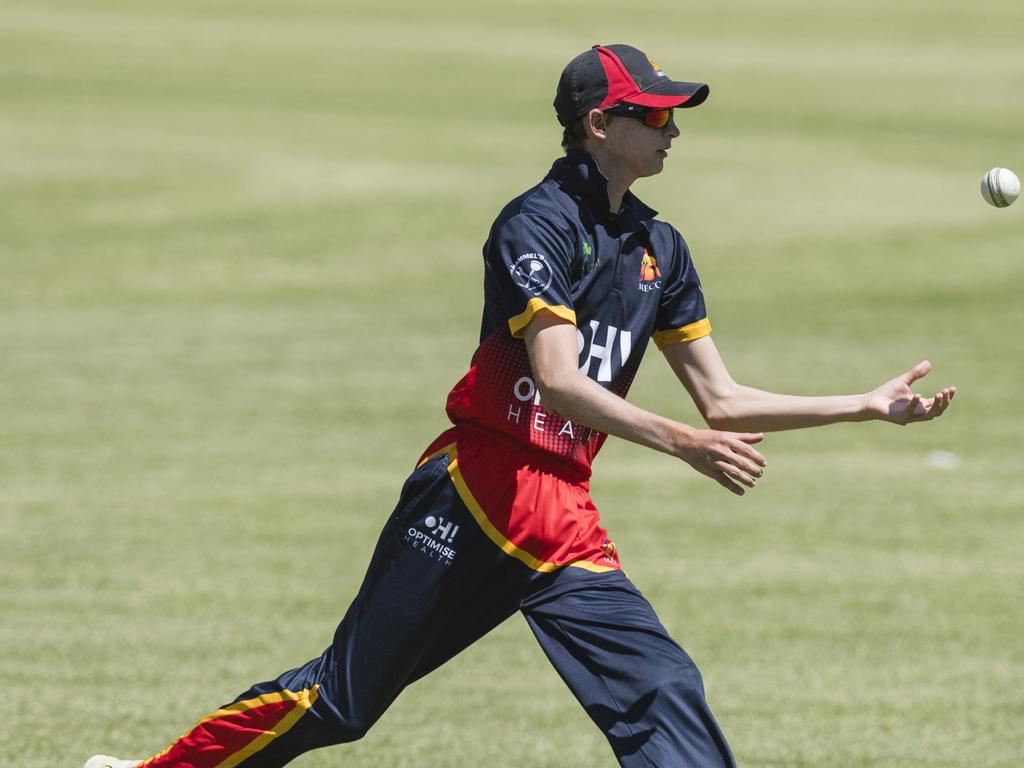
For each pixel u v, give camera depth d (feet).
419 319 222.89
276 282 247.50
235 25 608.60
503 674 89.04
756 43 595.88
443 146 367.86
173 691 82.89
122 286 241.55
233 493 133.18
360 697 54.34
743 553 116.78
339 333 212.23
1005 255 263.08
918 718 80.02
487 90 464.24
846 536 122.42
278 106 421.59
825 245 273.95
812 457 151.94
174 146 358.02
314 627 96.43
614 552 55.06
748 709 81.51
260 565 111.34
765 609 102.06
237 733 55.31
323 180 325.83
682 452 48.67
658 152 54.34
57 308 225.76
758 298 237.25
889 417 54.95
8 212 291.17
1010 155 364.38
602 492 136.26
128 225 284.82
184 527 121.90
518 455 53.26
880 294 238.48
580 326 53.42
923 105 445.78
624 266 54.08
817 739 76.23
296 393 175.83
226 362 192.65
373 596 54.19
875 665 90.17
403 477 139.85
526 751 74.43
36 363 189.67
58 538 117.91
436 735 76.95
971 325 217.97
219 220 290.76
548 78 492.54
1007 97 460.14
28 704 79.87
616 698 52.03
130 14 626.64
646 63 54.49
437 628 53.88
